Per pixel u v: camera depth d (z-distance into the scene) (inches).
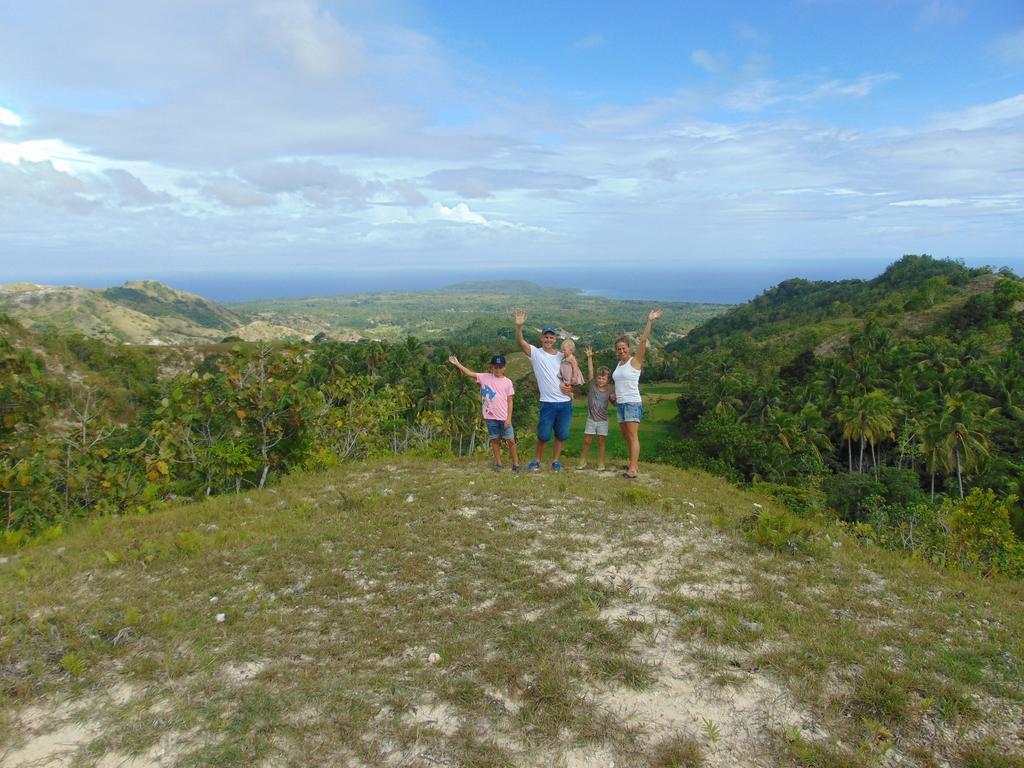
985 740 118.6
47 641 152.6
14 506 313.6
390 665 142.2
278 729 120.4
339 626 160.4
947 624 169.2
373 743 117.3
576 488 287.3
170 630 157.3
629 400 317.7
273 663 143.3
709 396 1876.2
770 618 162.9
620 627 157.6
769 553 215.5
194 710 126.5
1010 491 1074.1
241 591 181.9
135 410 1348.4
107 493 343.6
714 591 180.5
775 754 116.2
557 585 181.9
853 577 199.3
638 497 269.7
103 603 172.6
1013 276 3120.1
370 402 611.5
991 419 1427.2
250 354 385.1
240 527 242.5
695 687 134.9
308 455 403.9
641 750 116.6
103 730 121.2
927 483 1416.1
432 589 181.0
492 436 339.6
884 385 1695.4
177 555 210.7
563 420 338.3
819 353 2728.8
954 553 283.6
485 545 212.7
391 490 296.4
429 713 125.9
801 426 1461.6
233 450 356.8
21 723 123.0
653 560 203.2
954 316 2743.6
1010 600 199.0
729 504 296.0
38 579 194.5
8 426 347.6
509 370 3125.0
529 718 124.1
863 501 984.3
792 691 133.6
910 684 135.0
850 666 142.8
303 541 219.5
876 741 119.0
